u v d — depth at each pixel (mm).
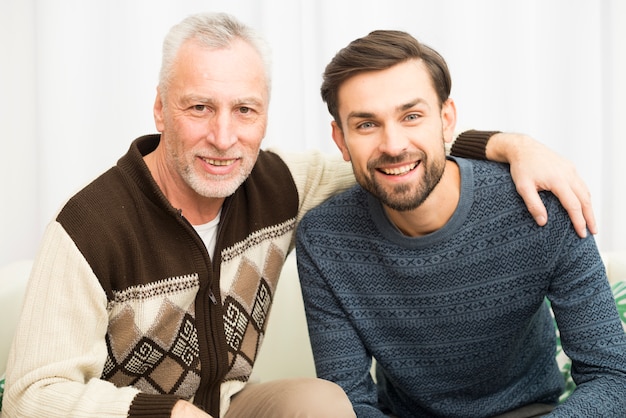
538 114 2734
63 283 1394
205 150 1480
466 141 1688
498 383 1704
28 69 2311
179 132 1485
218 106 1457
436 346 1639
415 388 1686
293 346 2105
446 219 1569
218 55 1454
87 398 1317
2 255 2334
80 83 2340
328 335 1659
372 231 1622
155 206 1491
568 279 1537
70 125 2340
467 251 1558
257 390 1617
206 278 1516
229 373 1596
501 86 2672
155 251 1483
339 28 2508
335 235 1651
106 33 2344
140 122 2387
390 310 1634
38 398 1331
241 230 1612
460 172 1568
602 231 2807
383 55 1477
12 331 1794
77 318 1396
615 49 2738
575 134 2752
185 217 1561
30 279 1409
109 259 1428
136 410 1305
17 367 1367
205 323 1530
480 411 1696
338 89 1527
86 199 1440
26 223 2348
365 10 2527
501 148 1606
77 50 2330
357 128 1521
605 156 2787
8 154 2316
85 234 1409
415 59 1501
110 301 1457
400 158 1480
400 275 1600
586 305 1521
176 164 1511
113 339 1491
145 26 2359
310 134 2535
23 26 2297
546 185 1503
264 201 1654
